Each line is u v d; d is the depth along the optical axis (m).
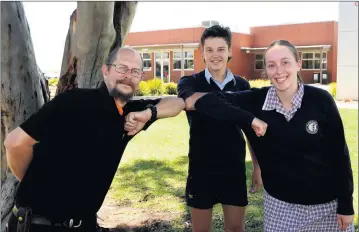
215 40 3.12
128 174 6.58
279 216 2.65
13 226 2.44
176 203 5.26
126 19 4.29
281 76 2.52
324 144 2.54
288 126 2.52
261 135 2.56
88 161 2.36
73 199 2.38
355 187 5.54
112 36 3.95
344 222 2.59
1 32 3.63
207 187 3.20
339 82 18.84
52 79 17.42
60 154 2.34
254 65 33.19
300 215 2.61
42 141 2.36
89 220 2.50
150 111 2.63
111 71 2.40
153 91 21.42
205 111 2.78
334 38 30.33
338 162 2.56
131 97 2.45
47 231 2.38
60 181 2.35
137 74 2.42
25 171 2.52
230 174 3.18
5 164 3.88
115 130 2.42
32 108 3.88
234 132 3.16
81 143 2.34
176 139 9.57
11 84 3.74
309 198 2.58
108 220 4.74
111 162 2.45
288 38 32.34
